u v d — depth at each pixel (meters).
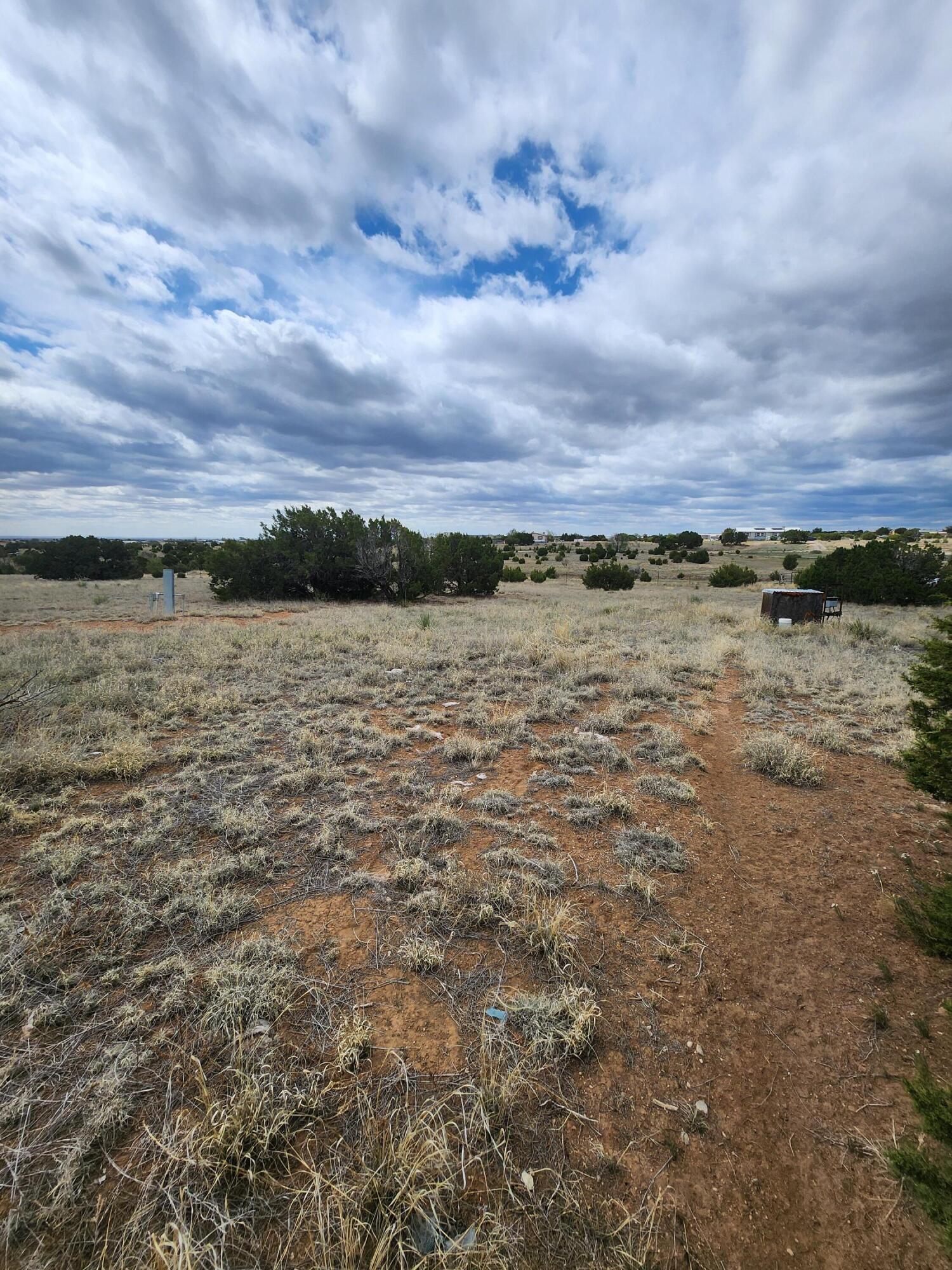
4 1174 1.79
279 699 7.27
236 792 4.61
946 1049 2.42
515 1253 1.65
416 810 4.42
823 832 4.29
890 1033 2.52
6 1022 2.37
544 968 2.81
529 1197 1.80
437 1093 2.12
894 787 5.09
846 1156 2.01
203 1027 2.35
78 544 36.12
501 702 7.45
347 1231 1.59
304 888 3.41
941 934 2.91
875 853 4.00
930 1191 1.65
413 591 22.12
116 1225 1.67
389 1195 1.75
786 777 5.21
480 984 2.70
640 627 14.09
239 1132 1.85
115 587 28.08
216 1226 1.64
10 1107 1.96
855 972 2.88
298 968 2.74
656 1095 2.19
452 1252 1.59
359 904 3.27
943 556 23.31
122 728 5.85
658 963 2.90
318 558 21.78
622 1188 1.86
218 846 3.82
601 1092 2.19
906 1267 1.69
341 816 4.21
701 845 4.07
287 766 5.07
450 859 3.68
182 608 17.45
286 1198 1.76
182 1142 1.85
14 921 2.95
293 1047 2.28
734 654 10.80
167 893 3.25
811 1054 2.41
